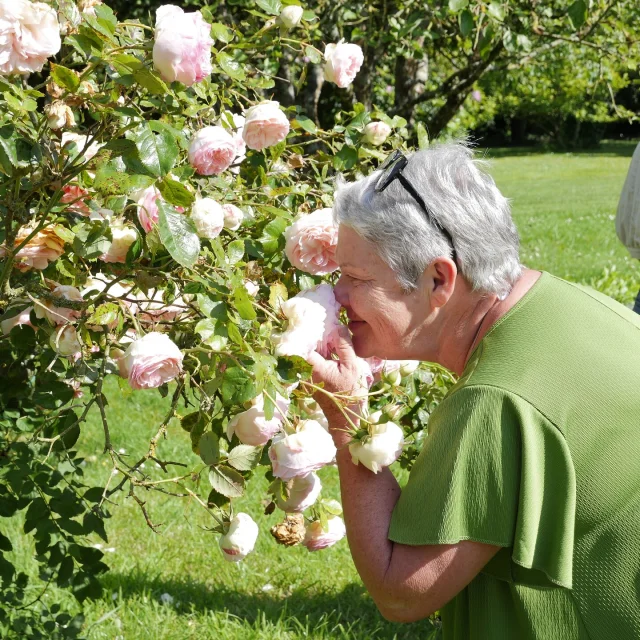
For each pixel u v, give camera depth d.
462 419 1.31
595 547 1.30
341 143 2.20
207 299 1.40
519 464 1.28
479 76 4.76
